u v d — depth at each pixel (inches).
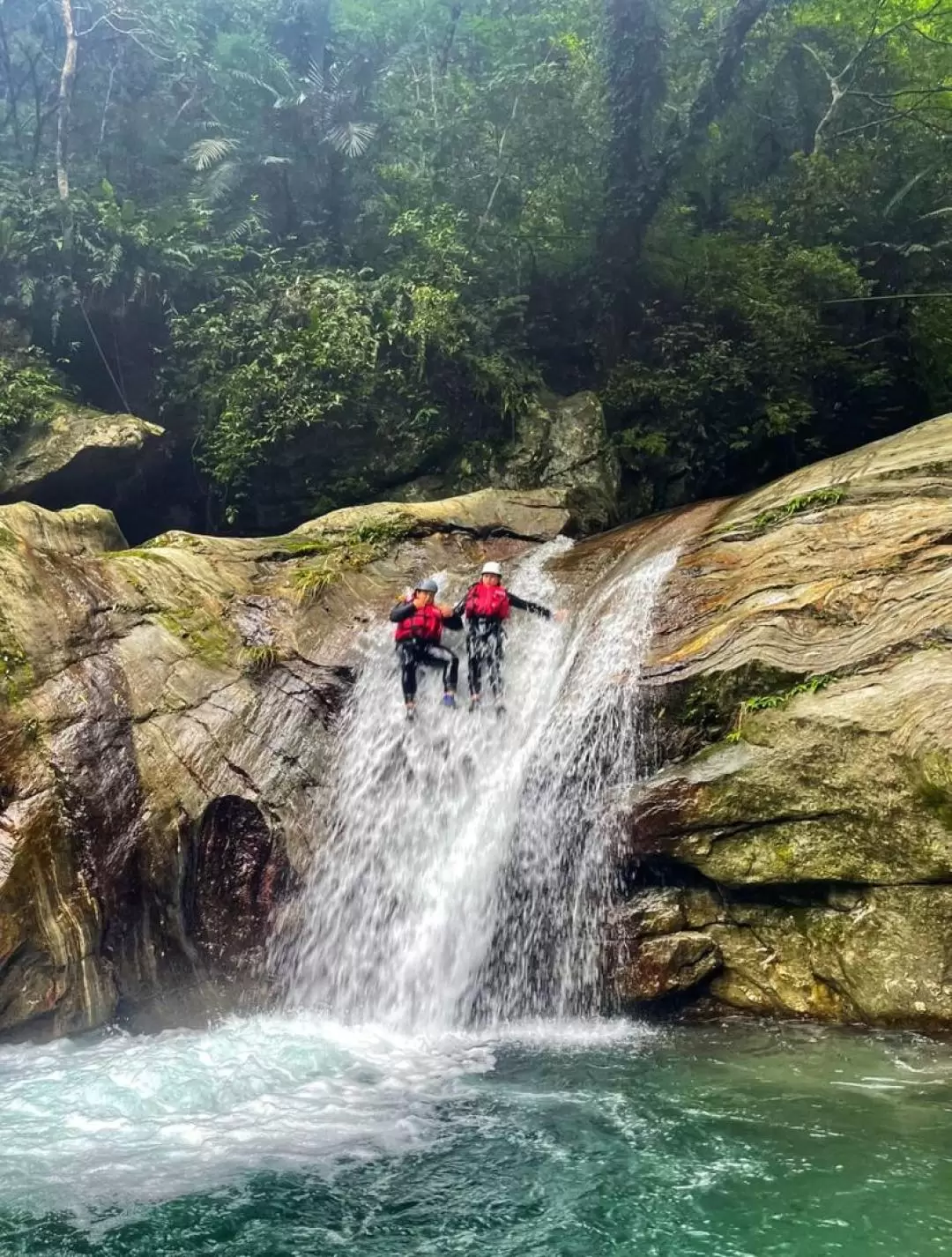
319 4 912.3
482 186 754.2
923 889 292.8
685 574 398.0
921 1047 281.7
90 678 379.9
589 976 327.3
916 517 348.2
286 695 412.8
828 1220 191.9
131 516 689.6
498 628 406.9
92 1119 249.9
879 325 752.3
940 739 284.7
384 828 390.9
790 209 748.6
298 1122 246.1
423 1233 192.5
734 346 693.3
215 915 364.2
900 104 817.5
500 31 871.1
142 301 696.4
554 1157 223.3
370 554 494.6
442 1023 338.0
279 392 624.7
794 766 310.5
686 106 778.8
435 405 649.0
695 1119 240.8
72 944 331.6
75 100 853.2
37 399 621.9
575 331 742.5
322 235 797.2
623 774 349.1
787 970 313.6
